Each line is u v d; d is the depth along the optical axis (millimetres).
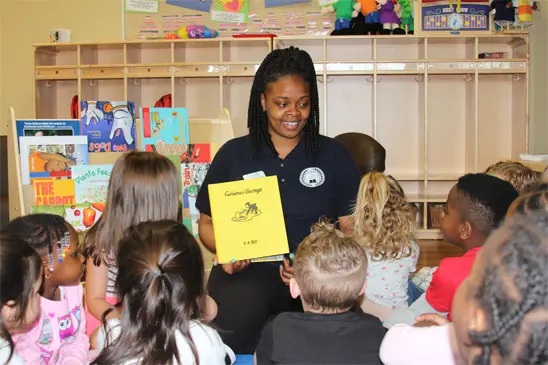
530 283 649
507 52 6156
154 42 5957
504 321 660
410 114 6445
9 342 1219
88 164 2719
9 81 6508
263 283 2043
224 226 1953
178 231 1335
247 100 6527
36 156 2602
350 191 2100
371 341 1363
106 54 6473
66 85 6637
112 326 1460
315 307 1462
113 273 1688
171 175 1723
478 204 1721
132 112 2893
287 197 2049
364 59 6332
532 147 6000
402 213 2084
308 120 2039
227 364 1604
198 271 1336
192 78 6527
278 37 5766
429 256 4934
